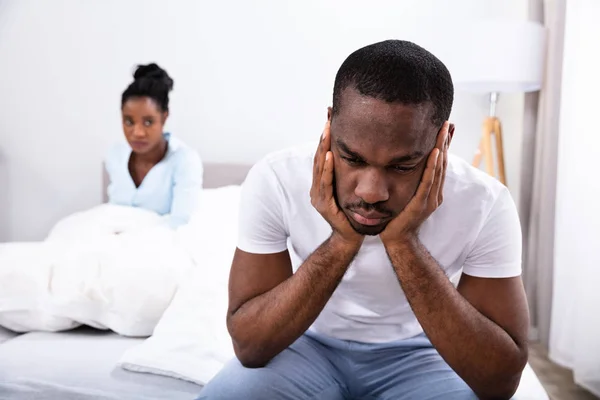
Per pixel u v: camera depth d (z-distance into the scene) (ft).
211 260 4.80
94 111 8.25
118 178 6.88
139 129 6.39
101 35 8.10
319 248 2.90
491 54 6.47
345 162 2.52
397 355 3.36
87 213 6.18
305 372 3.16
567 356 6.12
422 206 2.67
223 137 8.16
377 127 2.35
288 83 8.02
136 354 3.60
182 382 3.48
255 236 3.13
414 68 2.38
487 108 7.95
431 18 7.79
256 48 7.98
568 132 6.13
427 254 2.85
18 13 8.16
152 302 4.22
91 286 4.19
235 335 3.02
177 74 8.09
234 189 6.47
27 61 8.24
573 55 6.04
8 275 4.24
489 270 3.08
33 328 4.26
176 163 6.70
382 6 7.81
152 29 8.04
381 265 3.09
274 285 3.16
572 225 6.01
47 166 8.44
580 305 5.69
